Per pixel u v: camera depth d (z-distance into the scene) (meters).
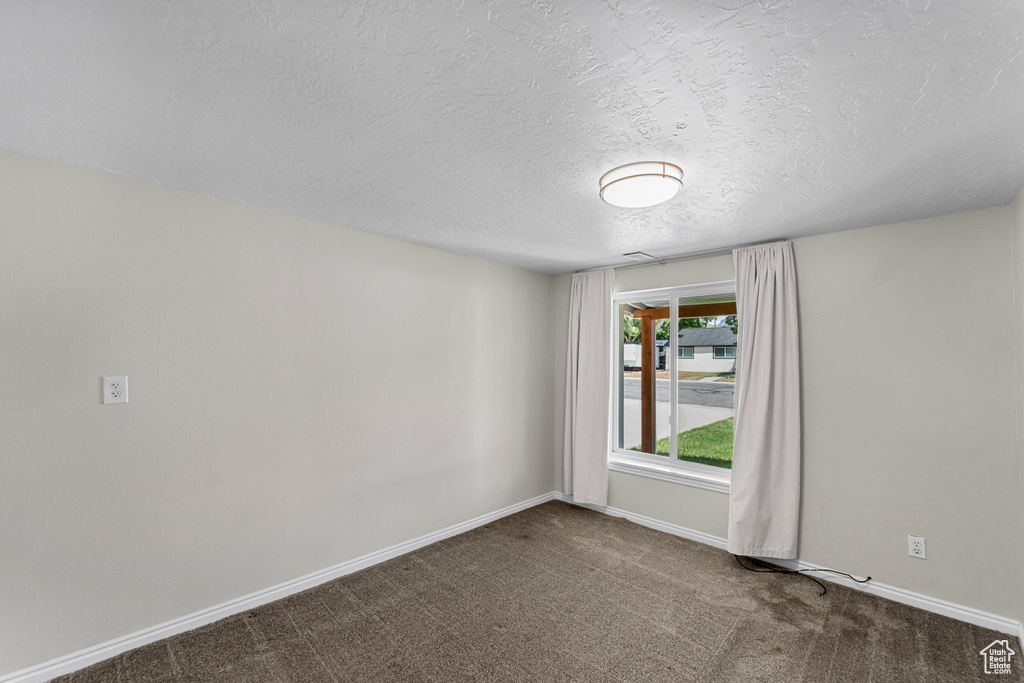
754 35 1.11
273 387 2.58
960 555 2.43
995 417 2.34
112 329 2.07
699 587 2.74
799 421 2.94
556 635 2.27
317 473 2.77
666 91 1.35
